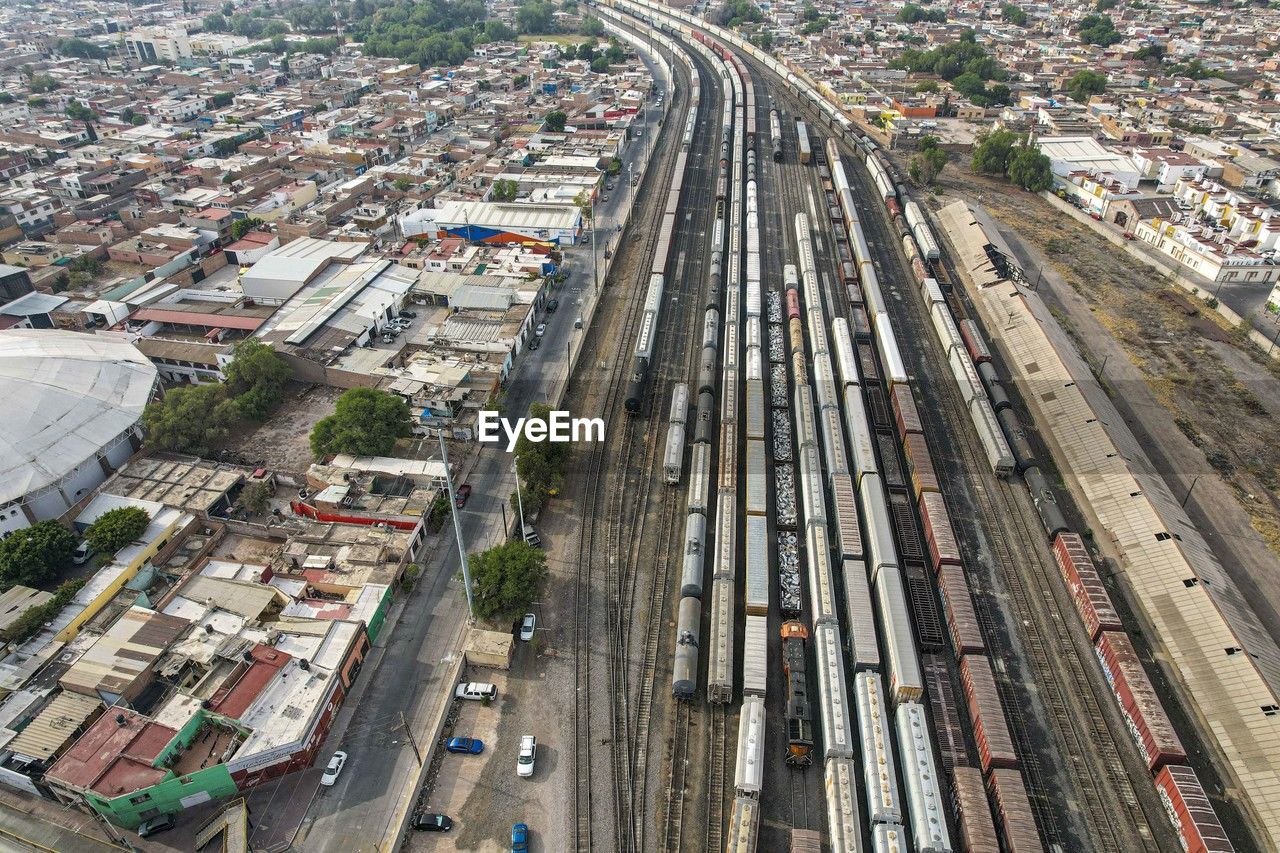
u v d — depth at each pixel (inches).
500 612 3169.3
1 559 3270.2
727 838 2476.6
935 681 2930.6
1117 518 3634.4
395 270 5915.4
